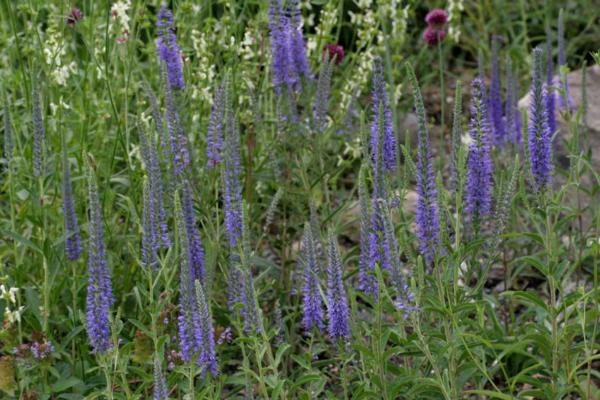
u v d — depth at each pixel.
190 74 8.34
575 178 6.56
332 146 9.52
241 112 8.84
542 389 5.66
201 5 9.39
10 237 7.48
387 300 5.69
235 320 6.21
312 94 8.11
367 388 5.79
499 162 9.05
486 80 12.59
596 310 5.55
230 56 8.73
